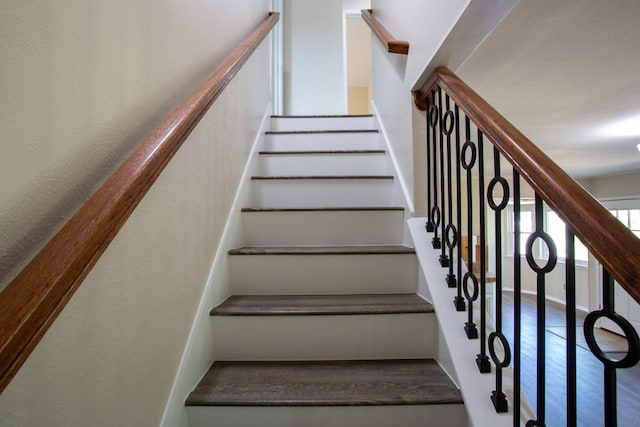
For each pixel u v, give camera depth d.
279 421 1.01
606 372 0.58
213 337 1.24
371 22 2.26
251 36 1.78
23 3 0.51
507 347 0.91
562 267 6.46
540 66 1.48
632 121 2.33
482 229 1.03
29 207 0.52
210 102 1.07
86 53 0.64
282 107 3.60
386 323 1.25
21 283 0.45
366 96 6.65
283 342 1.25
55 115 0.56
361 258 1.49
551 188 0.66
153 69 0.88
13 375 0.41
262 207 1.97
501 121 0.87
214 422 1.01
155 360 0.86
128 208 0.62
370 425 1.01
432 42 1.31
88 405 0.62
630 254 0.50
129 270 0.75
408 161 1.65
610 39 1.24
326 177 1.96
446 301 1.24
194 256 1.12
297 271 1.50
